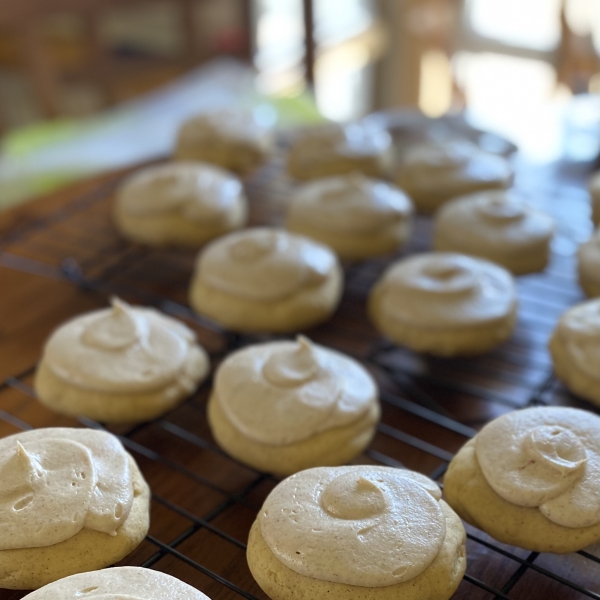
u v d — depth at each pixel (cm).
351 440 36
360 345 43
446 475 34
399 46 89
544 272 47
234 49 85
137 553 34
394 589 31
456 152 53
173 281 48
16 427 39
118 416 38
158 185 50
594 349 38
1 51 86
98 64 84
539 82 85
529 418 34
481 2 85
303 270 43
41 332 45
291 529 31
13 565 31
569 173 55
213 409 38
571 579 33
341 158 54
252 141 56
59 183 60
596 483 32
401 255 50
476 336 41
